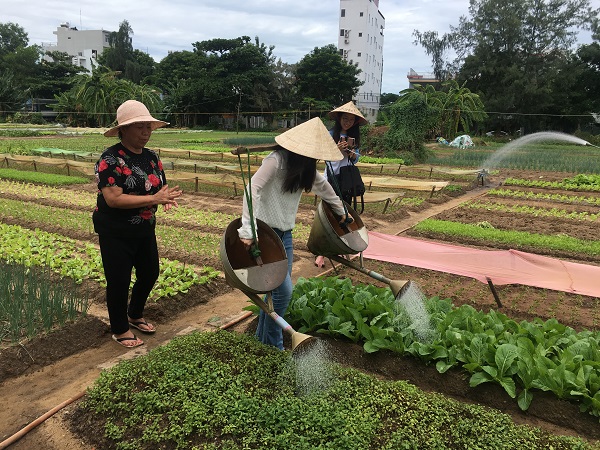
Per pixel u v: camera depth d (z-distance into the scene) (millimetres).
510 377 4176
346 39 83750
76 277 6637
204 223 10734
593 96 58625
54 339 5043
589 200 15070
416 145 26062
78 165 17953
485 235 10039
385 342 4691
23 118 57219
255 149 4023
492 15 58500
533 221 12109
